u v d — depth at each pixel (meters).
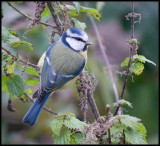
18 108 9.91
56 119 5.89
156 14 10.47
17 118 9.84
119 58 10.92
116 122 5.86
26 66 6.95
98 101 9.58
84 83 7.45
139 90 9.83
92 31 10.69
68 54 7.82
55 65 7.60
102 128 5.79
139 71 6.79
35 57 9.11
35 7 7.29
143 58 6.64
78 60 7.84
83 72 7.84
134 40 6.58
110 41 11.32
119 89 9.58
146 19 10.42
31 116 6.96
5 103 9.42
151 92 9.83
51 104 9.30
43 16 7.87
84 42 8.10
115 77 9.16
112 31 11.74
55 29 7.85
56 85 7.50
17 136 9.14
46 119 9.72
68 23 7.85
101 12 10.80
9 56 6.25
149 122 9.44
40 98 7.10
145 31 10.33
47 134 9.55
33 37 9.09
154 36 10.27
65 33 7.92
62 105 9.99
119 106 6.28
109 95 9.50
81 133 5.94
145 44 10.22
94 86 7.50
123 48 11.14
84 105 7.27
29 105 10.01
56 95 10.10
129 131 5.89
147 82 9.95
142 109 9.62
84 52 8.22
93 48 10.29
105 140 6.20
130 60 6.66
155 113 9.56
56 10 7.32
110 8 10.77
